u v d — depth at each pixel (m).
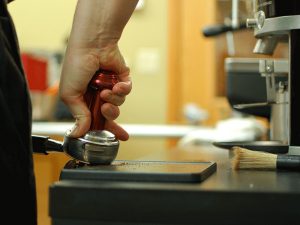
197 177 0.49
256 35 0.77
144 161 0.67
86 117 0.66
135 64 3.38
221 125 1.61
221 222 0.43
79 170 0.50
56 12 3.38
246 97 1.28
